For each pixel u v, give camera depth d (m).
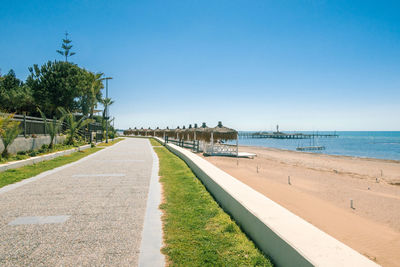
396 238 5.43
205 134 21.30
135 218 4.61
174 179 8.29
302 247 2.49
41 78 27.88
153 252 3.33
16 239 3.67
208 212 4.93
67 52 41.81
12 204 5.38
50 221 4.41
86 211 4.98
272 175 13.02
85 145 21.58
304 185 11.01
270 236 3.04
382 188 11.66
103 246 3.48
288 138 119.75
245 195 4.62
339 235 5.51
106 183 7.62
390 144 65.81
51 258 3.13
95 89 35.41
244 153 22.94
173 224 4.32
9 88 32.31
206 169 7.75
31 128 14.68
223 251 3.37
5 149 11.12
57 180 7.98
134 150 20.22
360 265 2.15
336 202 8.50
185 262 3.09
